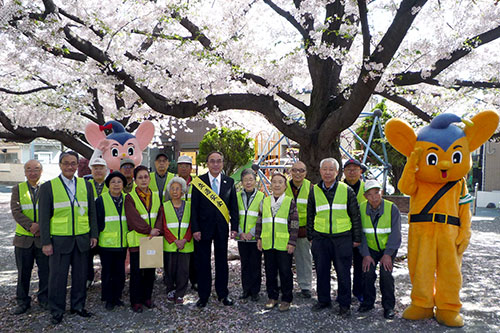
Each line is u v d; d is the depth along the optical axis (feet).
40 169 15.10
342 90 21.75
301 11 20.49
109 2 22.63
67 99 25.91
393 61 20.01
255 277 15.84
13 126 25.03
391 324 13.55
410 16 15.19
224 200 15.44
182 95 21.66
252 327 13.34
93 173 17.15
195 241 15.37
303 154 21.90
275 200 15.20
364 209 14.74
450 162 13.03
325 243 14.60
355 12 20.67
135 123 30.68
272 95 21.86
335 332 12.94
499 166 57.72
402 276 19.52
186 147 86.07
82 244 14.20
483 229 34.60
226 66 20.47
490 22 20.22
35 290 17.54
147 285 15.14
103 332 13.02
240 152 58.29
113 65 18.80
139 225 14.67
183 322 13.79
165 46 21.36
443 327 13.30
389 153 47.21
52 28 16.89
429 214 13.66
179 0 21.15
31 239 14.75
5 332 12.94
